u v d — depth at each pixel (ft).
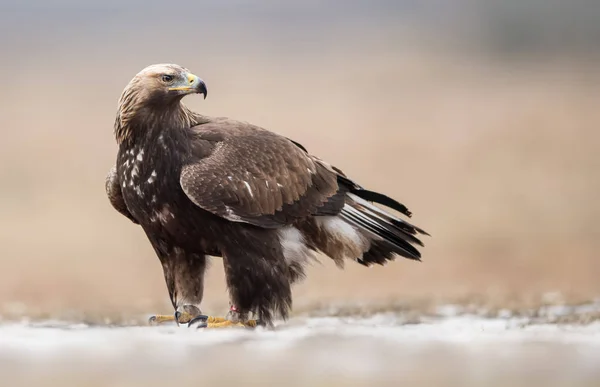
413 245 40.98
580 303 45.50
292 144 39.93
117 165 39.19
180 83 37.78
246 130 39.50
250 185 38.27
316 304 50.44
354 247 40.29
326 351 30.50
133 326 38.83
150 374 27.32
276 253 38.81
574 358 28.96
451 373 27.32
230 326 37.86
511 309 43.50
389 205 40.98
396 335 33.83
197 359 29.25
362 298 56.80
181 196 38.19
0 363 28.94
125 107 38.09
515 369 27.48
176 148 38.19
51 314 47.21
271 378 26.76
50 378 26.96
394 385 25.72
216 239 38.52
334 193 39.99
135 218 40.96
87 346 31.48
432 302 49.47
